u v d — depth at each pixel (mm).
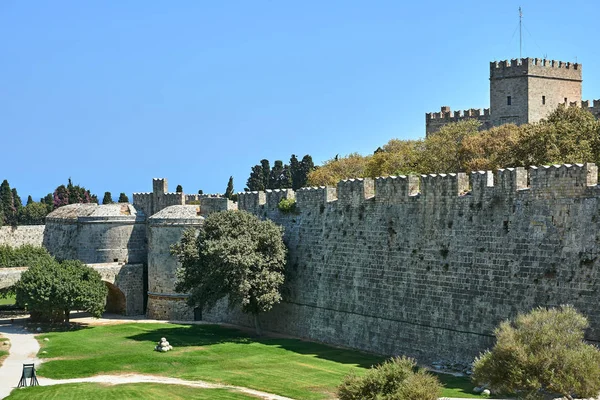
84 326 101000
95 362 74688
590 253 58969
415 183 74250
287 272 88875
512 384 46844
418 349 71750
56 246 131375
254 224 88312
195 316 105750
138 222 125875
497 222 65688
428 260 71438
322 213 85750
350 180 81500
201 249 87188
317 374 66812
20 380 65875
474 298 66875
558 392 46844
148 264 110312
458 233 68875
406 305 73375
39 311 100688
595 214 58969
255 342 84125
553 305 60656
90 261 123688
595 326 57781
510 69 150500
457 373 66062
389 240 75938
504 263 64688
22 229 164625
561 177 61250
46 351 81188
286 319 89562
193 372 69688
